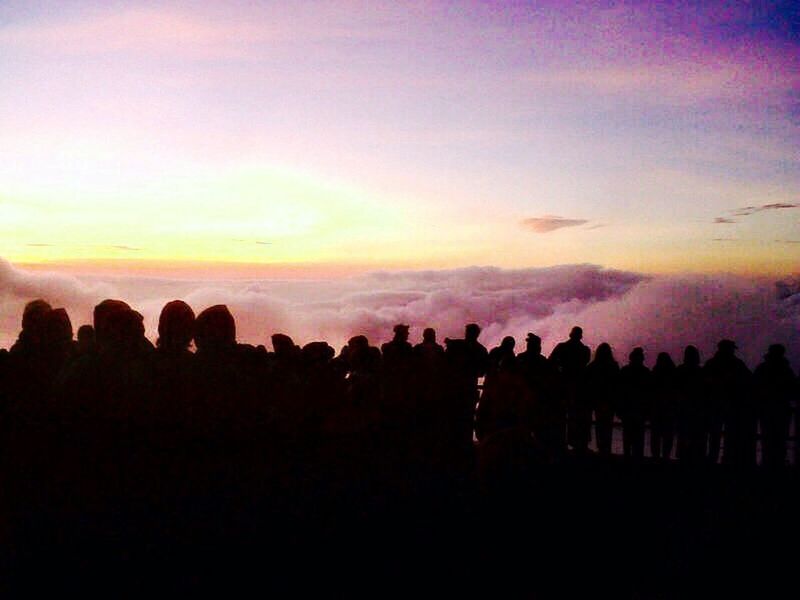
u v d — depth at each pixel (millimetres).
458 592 6000
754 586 6508
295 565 6516
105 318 5621
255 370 6191
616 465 12172
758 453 14445
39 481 5594
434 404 9883
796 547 7738
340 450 7867
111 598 5621
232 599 5805
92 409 5496
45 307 5945
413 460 9391
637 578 6566
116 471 5637
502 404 7555
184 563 6039
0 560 5637
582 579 6129
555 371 12328
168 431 5617
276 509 6551
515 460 5703
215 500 6027
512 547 5805
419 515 7699
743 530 8438
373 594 6000
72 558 5703
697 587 6426
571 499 6039
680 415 12742
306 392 7383
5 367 5574
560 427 12234
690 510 9367
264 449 6309
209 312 5723
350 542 7023
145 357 5613
